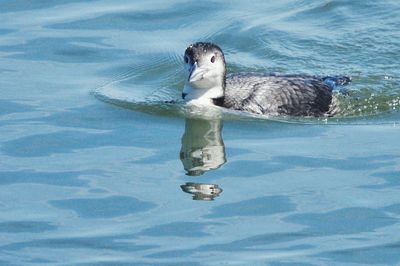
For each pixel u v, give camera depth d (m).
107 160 15.12
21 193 14.21
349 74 18.31
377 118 16.83
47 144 15.58
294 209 13.76
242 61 18.77
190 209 13.80
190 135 15.98
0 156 15.20
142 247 12.92
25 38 18.94
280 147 15.58
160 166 14.96
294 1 20.20
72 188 14.34
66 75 17.89
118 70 18.14
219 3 20.20
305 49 19.06
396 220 13.42
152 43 18.95
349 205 13.80
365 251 12.77
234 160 15.15
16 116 16.44
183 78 18.06
